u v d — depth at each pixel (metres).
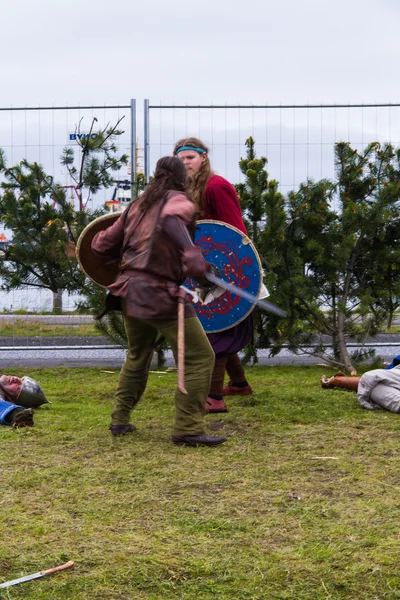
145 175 12.31
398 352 13.86
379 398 8.28
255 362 11.77
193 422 6.73
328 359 11.74
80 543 4.45
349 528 4.67
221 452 6.50
